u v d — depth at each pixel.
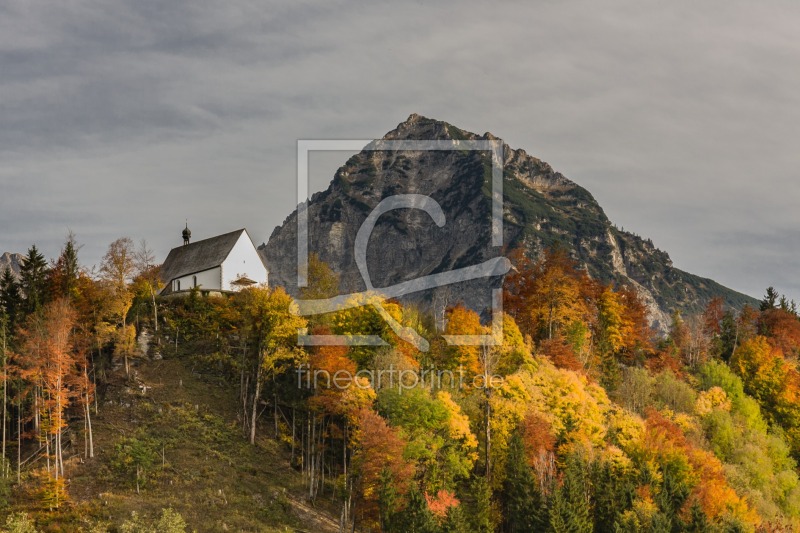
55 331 85.88
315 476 88.75
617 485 85.25
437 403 85.62
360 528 81.62
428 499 77.94
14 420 91.69
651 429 96.69
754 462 106.31
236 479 84.94
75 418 92.19
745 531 84.94
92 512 75.31
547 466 85.00
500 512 85.81
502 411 92.62
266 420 98.31
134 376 102.31
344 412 87.44
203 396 100.88
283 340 94.75
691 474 93.31
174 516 71.06
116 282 104.62
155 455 86.56
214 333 114.00
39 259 112.50
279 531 76.50
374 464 78.56
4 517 73.88
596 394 104.81
